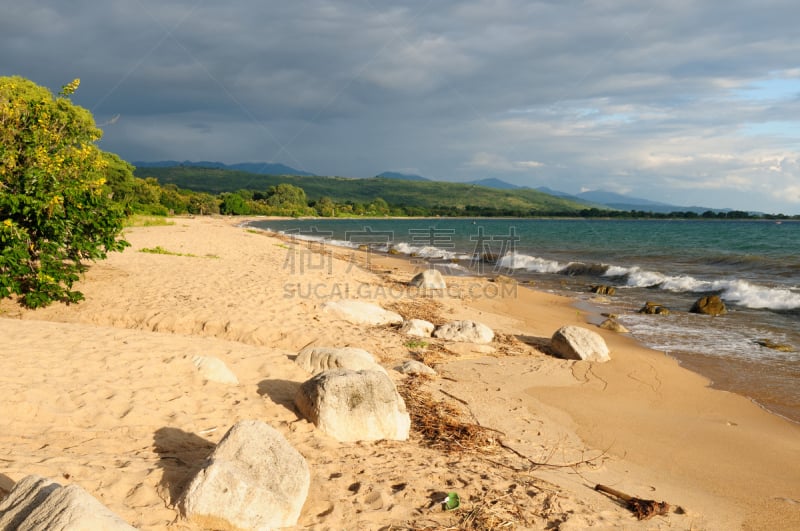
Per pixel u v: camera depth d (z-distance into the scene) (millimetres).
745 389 8867
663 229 70312
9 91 11367
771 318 14898
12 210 9938
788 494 5375
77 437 4719
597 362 10102
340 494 4410
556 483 5172
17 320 8453
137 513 3635
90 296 11438
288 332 10039
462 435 6230
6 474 3752
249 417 5754
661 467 5941
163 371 6516
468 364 9500
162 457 4566
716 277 21734
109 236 11570
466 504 4473
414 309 14141
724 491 5414
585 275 24297
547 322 14227
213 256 21062
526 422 7012
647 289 20281
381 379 5980
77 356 6625
